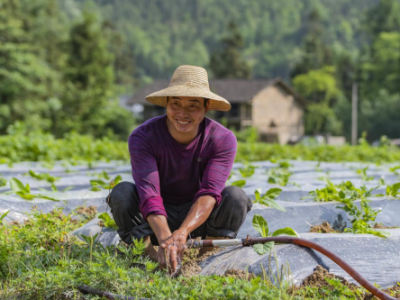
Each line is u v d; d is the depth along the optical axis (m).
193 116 3.55
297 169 8.77
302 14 186.50
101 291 3.03
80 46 37.12
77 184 6.70
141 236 3.65
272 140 48.66
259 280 2.95
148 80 149.75
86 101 32.72
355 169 9.06
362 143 14.23
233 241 3.58
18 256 3.50
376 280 3.47
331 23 178.25
